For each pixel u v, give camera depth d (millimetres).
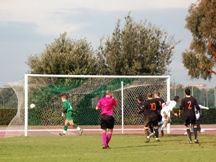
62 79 39219
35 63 58594
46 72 58000
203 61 59281
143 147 24969
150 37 62125
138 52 61812
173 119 44375
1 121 51438
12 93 51531
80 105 39938
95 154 21547
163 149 23828
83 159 19609
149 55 61594
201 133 37938
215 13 55938
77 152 22469
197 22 57938
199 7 57406
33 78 38188
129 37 61656
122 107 37875
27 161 19000
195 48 59125
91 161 18906
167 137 32344
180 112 27500
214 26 56312
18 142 28500
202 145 26109
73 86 39531
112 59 61344
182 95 52469
